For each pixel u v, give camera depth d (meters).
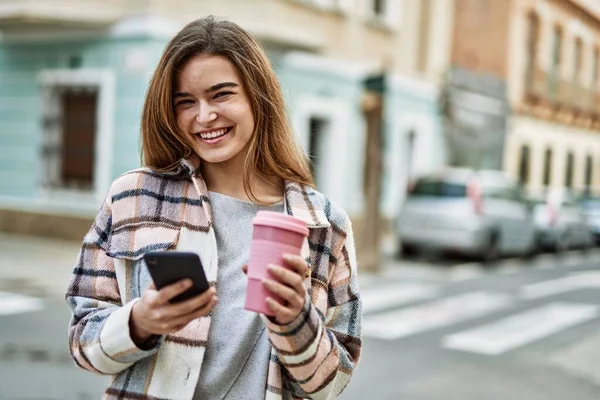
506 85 23.05
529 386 5.81
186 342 1.56
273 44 13.25
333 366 1.57
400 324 8.02
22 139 13.50
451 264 14.04
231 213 1.69
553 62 27.00
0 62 13.66
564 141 28.89
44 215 13.20
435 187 14.30
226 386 1.58
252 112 1.71
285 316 1.41
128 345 1.47
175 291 1.37
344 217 1.75
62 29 12.72
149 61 12.06
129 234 1.62
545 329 8.12
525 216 15.47
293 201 1.69
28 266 10.38
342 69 15.21
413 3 17.94
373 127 12.01
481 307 9.38
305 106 14.26
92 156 12.84
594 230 21.16
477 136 21.36
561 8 26.86
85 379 5.39
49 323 7.07
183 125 1.69
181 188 1.67
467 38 22.70
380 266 12.20
